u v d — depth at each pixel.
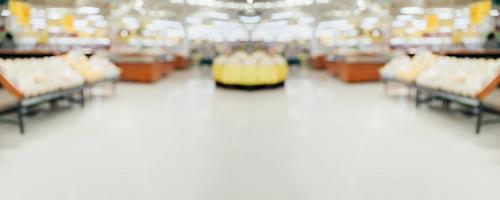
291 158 3.63
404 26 17.80
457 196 2.76
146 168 3.32
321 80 11.62
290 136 4.46
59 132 4.56
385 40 18.14
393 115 5.76
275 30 22.59
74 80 6.04
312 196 2.76
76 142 4.12
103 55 10.26
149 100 7.21
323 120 5.39
